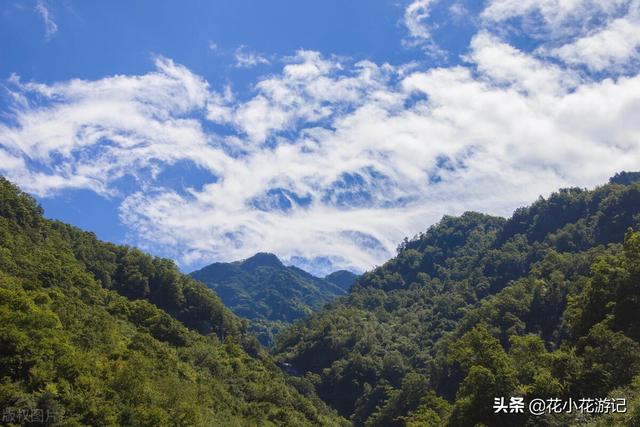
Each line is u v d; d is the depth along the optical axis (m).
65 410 48.97
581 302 79.81
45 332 55.09
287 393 106.81
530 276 134.50
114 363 61.19
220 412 76.38
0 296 56.72
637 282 69.69
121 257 134.38
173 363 78.75
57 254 100.69
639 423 43.09
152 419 55.22
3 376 48.84
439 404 82.50
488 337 75.69
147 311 102.69
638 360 56.84
